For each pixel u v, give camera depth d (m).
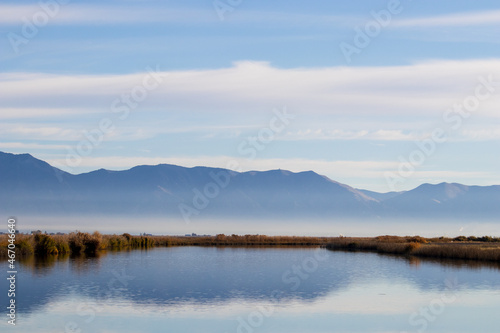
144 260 75.75
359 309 37.22
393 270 61.94
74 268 61.91
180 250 106.50
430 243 133.75
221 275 56.59
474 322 33.22
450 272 59.41
